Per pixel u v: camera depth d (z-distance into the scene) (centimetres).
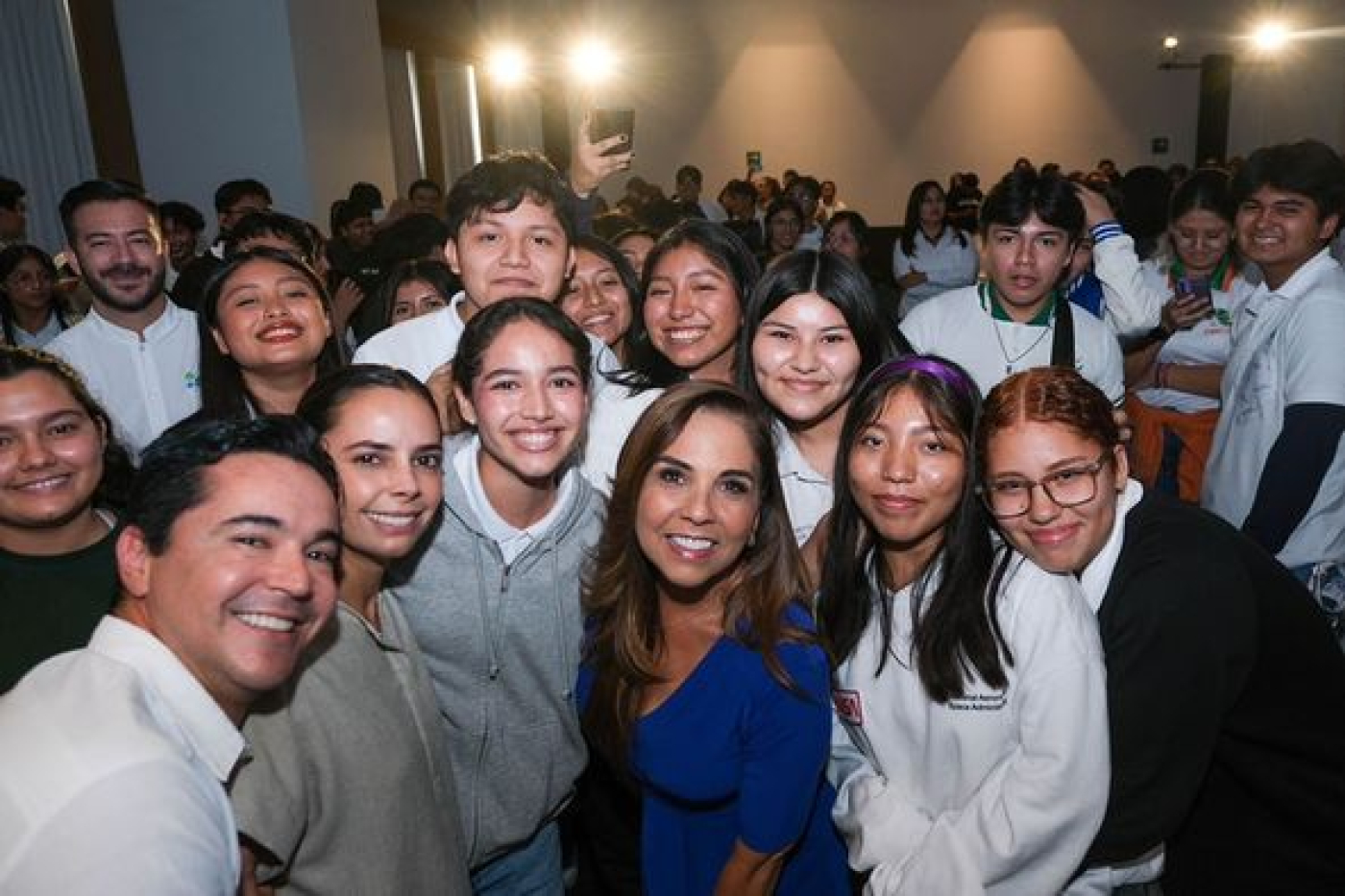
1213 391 261
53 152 541
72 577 145
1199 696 122
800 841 154
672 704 142
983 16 1194
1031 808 122
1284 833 135
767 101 1229
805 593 143
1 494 139
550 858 177
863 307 180
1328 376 196
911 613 135
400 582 150
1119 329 262
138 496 97
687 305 199
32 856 78
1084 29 1189
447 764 138
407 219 384
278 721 110
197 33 595
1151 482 272
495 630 152
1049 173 222
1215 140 1173
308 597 98
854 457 136
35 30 531
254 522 95
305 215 616
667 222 608
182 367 260
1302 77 1154
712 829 151
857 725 145
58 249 545
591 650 153
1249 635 123
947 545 133
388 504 127
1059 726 121
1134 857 129
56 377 142
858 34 1209
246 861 105
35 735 84
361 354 215
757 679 137
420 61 1007
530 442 144
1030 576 127
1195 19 1166
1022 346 232
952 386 132
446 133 1095
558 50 1220
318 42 643
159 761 85
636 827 199
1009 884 126
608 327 239
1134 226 453
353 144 698
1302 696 130
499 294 197
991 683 127
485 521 151
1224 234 268
